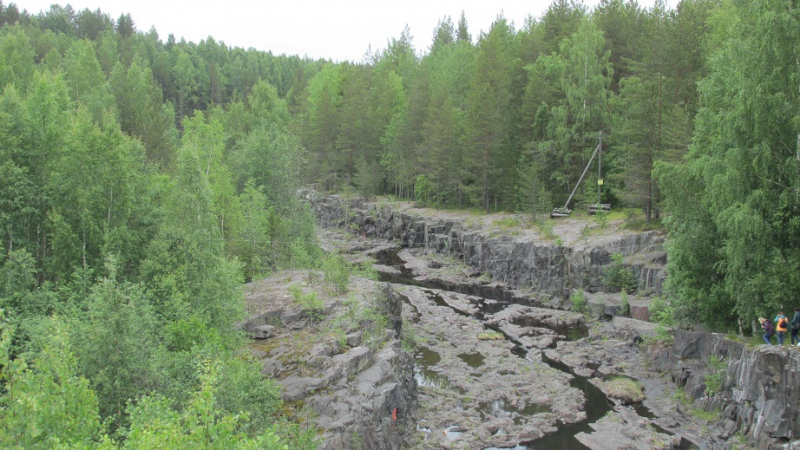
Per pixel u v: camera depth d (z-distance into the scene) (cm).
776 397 2550
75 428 1489
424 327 4797
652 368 3734
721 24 5447
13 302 2656
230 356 2430
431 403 3369
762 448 2561
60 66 8869
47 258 3020
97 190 3102
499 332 4738
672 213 3616
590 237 5500
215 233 3139
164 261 2920
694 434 2920
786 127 2784
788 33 2680
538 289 5659
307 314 3588
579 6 8706
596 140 6594
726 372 3008
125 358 2009
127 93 8900
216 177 5266
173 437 1354
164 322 2667
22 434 1333
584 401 3403
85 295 2752
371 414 2564
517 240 6106
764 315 2891
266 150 6725
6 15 15112
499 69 7700
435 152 8219
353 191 10319
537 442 2941
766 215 2853
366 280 4584
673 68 5378
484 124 7356
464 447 2853
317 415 2475
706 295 3356
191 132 6231
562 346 4269
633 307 4531
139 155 4425
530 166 7081
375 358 3139
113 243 3095
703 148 3447
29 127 3203
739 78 2914
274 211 6275
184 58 16150
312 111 11625
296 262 5194
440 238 7575
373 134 10262
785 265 2755
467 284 6309
